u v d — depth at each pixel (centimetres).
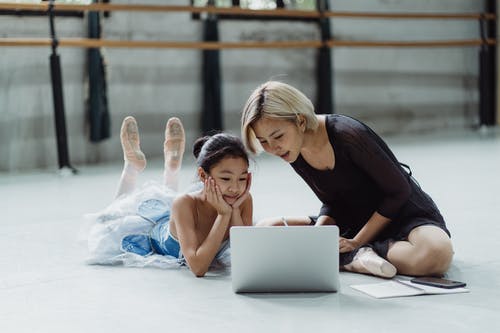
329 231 261
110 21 798
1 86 736
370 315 235
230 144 290
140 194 340
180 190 546
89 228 350
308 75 944
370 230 290
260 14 858
